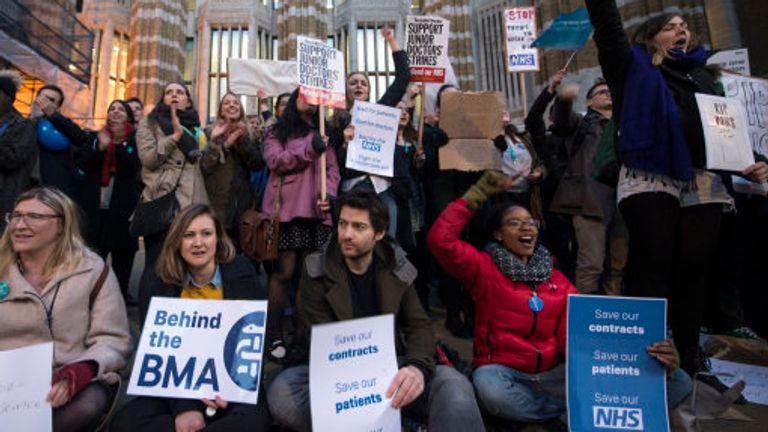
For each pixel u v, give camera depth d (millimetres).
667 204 2178
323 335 1753
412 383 1818
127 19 18594
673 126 2148
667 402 1908
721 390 2074
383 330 1876
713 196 2188
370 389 1787
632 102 2250
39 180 3768
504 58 17266
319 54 3381
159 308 1966
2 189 3223
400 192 3566
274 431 2006
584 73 12438
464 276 2396
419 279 4188
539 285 2357
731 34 5230
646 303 1950
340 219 2168
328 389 1723
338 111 3680
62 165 3902
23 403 1641
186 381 1832
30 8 10633
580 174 3609
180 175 3213
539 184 4133
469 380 2193
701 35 10914
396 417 1775
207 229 2150
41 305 1925
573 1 13156
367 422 1733
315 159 3186
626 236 3596
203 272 2195
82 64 12711
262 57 18953
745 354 3068
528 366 2229
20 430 1605
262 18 18969
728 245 3525
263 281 4973
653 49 2365
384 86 18031
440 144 3926
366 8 18344
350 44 18203
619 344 1945
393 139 3518
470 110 3969
